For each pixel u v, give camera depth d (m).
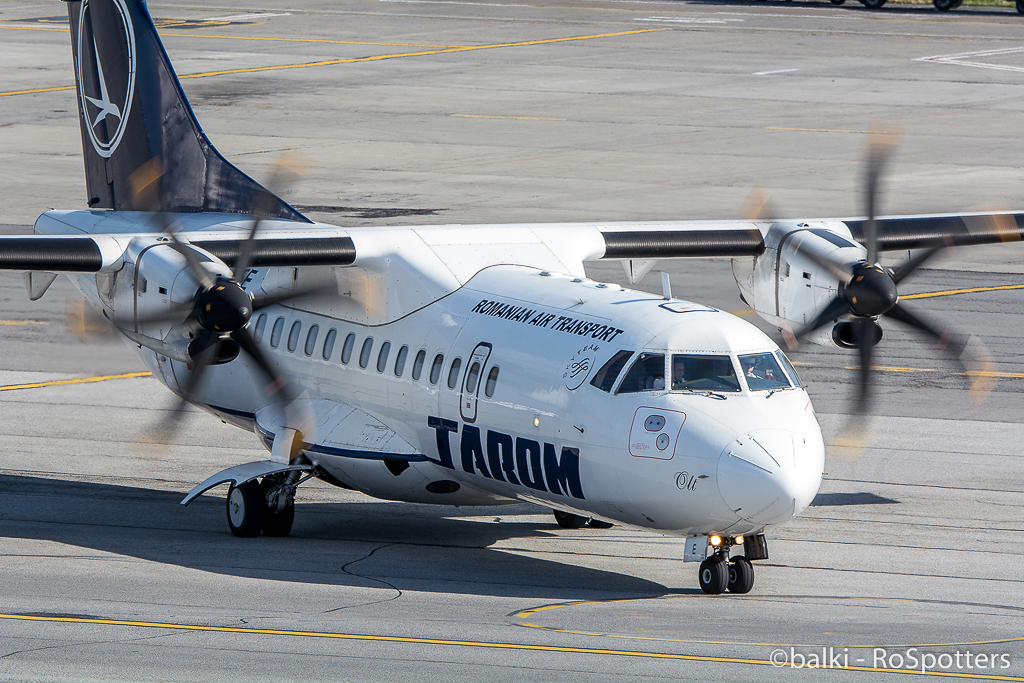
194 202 75.31
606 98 198.88
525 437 53.91
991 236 71.88
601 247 65.75
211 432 79.88
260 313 68.56
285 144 165.62
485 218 130.75
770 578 53.56
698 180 149.88
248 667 39.66
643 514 50.75
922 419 81.56
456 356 57.56
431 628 44.50
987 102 196.50
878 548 58.34
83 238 60.94
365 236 62.03
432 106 192.00
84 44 78.12
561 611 47.50
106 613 46.22
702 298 109.06
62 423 80.31
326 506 67.62
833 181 149.25
